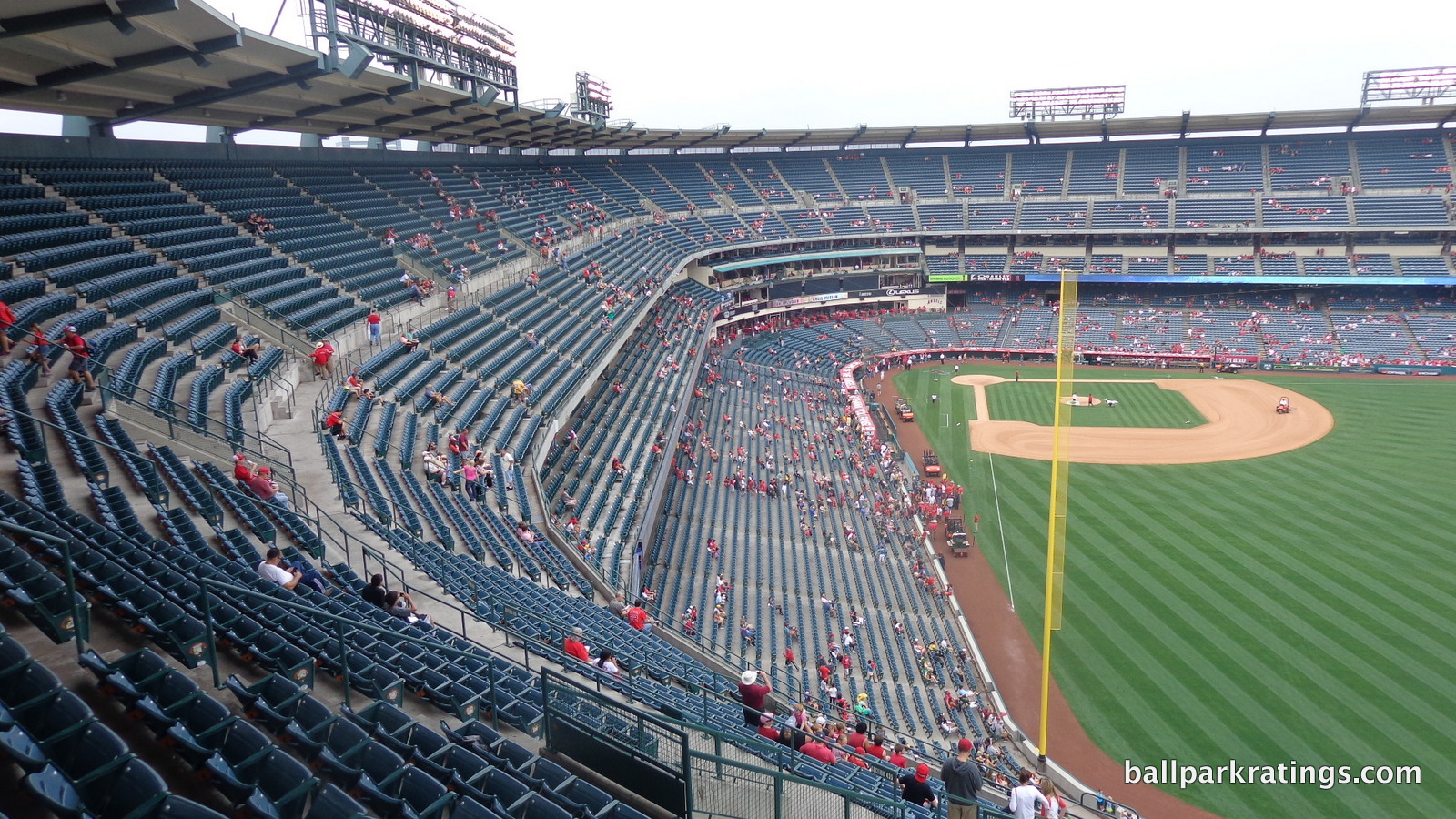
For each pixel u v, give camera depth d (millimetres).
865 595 33562
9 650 8062
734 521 38062
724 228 81312
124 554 11703
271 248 34938
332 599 13383
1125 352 74188
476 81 45531
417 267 42406
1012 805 12391
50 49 21938
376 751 8602
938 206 87750
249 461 19562
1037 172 88438
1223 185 81188
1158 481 45062
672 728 10461
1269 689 25047
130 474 15688
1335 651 26828
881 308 88000
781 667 26656
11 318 18344
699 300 71875
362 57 31094
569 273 54875
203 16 21453
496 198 60406
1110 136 88125
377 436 24391
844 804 10922
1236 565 33750
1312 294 77188
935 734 24234
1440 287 73188
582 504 30812
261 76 30250
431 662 12359
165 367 21797
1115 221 81625
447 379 32094
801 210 87500
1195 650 27562
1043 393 65562
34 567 9781
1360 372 67875
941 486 46031
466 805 7930
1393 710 23641
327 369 28141
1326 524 37625
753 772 11227
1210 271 77812
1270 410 58281
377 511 19484
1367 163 78250
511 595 17969
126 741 7961
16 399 16422
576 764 10422
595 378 41906
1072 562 35188
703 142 83688
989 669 27969
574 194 72438
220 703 8734
